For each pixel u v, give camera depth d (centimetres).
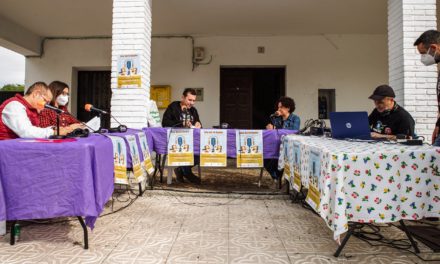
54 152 217
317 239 254
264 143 402
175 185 449
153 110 458
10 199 215
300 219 304
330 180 200
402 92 405
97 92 762
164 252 226
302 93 705
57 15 591
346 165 200
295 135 358
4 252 222
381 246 240
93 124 320
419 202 208
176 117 461
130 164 321
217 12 573
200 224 287
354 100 702
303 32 689
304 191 389
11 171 214
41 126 328
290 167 328
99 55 720
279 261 214
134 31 424
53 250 226
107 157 254
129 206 345
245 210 334
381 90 324
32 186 215
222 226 283
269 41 707
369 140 275
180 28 664
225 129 405
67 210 218
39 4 542
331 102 723
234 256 221
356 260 217
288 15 586
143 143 365
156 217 307
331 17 598
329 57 703
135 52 423
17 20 618
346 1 523
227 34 702
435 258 220
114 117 397
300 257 221
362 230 271
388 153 204
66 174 218
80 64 722
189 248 233
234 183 469
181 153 402
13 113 260
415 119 397
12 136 269
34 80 727
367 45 700
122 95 424
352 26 650
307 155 250
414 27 403
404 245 242
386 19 606
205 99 711
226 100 749
